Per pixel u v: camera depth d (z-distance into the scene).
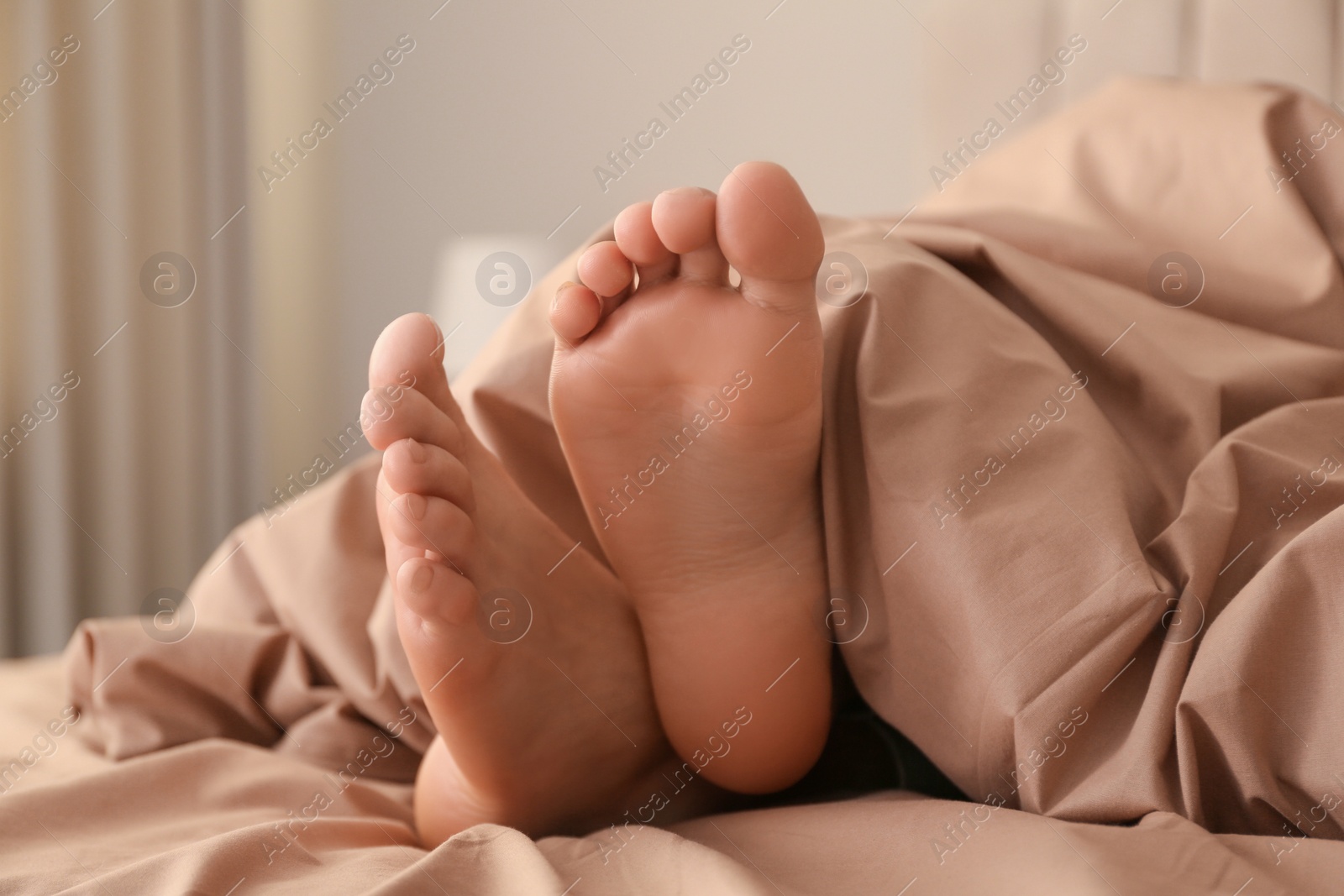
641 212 0.91
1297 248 1.09
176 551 2.34
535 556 0.94
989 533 0.92
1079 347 1.01
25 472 2.13
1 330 2.11
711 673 0.95
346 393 2.45
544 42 2.21
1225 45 1.79
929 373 0.97
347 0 2.36
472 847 0.85
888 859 0.86
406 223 2.36
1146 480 0.96
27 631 2.14
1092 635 0.90
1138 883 0.82
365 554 1.10
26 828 0.90
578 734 0.94
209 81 2.37
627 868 0.86
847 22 2.02
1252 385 1.00
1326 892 0.83
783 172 0.90
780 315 0.91
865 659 0.95
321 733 1.04
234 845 0.85
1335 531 0.87
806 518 0.96
